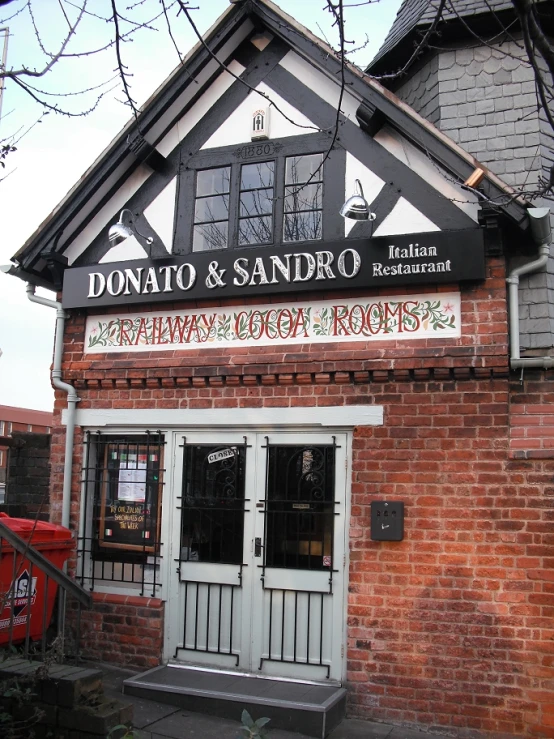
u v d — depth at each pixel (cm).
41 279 764
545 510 564
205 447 682
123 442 714
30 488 823
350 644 598
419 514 594
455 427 596
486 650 562
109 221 741
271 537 646
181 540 676
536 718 544
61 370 734
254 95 703
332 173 659
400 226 628
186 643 661
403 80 807
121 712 480
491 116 710
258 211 688
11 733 463
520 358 582
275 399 653
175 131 725
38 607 637
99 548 709
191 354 686
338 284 632
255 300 670
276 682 612
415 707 572
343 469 630
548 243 604
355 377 627
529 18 358
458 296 608
